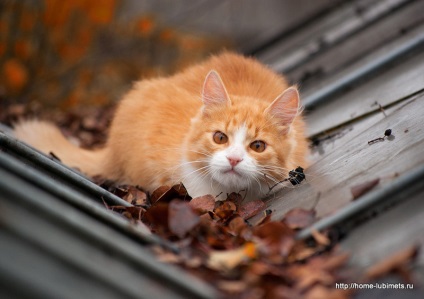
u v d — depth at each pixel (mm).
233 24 20781
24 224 4105
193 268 4652
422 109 6516
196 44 18719
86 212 5078
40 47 15250
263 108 6805
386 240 4605
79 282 3936
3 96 13961
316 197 5730
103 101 15250
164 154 7055
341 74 10523
